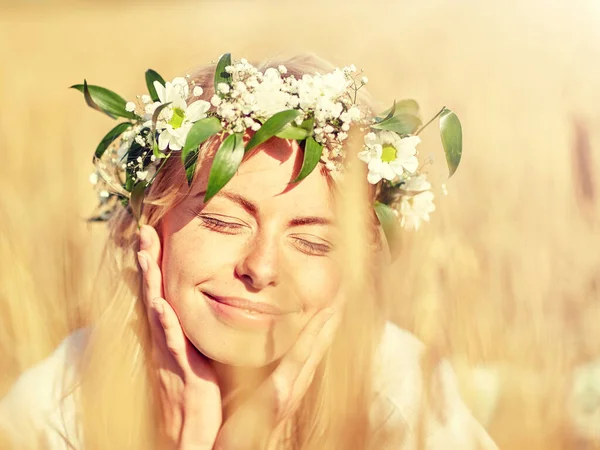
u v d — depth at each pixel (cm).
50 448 184
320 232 162
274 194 157
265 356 164
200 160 165
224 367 183
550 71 407
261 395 171
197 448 183
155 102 173
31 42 989
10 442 185
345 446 128
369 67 567
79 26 1077
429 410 141
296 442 191
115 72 821
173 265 168
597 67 373
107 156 202
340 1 1005
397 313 153
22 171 324
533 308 159
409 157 173
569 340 155
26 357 197
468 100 409
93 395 182
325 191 162
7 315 194
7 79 784
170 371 188
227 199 159
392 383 169
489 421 147
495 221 187
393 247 179
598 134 192
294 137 158
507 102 353
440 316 147
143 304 198
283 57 213
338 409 128
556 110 264
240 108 160
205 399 183
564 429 146
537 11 591
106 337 194
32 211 238
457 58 605
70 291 200
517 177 204
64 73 831
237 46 755
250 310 162
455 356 147
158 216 181
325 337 173
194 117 165
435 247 158
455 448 154
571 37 480
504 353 151
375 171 169
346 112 170
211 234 162
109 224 221
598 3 525
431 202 189
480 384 146
